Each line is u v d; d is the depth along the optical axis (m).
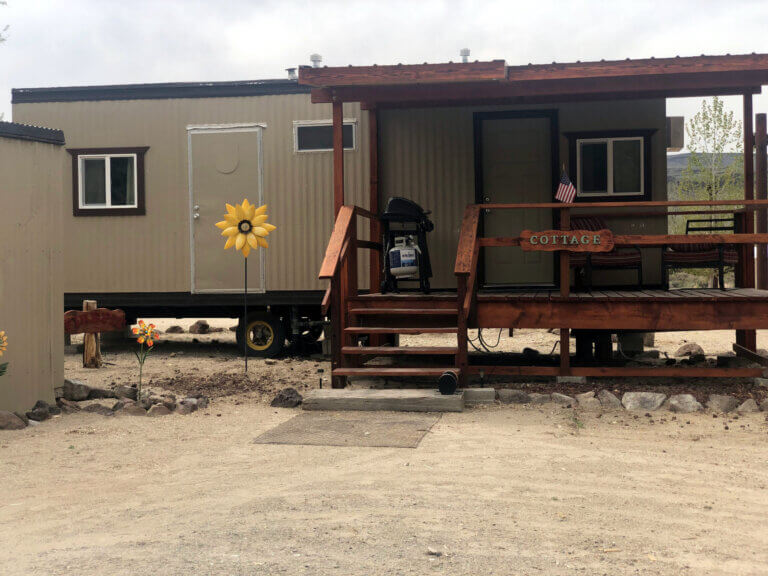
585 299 7.91
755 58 7.78
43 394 7.13
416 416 6.99
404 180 10.10
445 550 3.77
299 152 11.22
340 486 4.85
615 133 9.69
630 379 8.53
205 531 4.06
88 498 4.70
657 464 5.38
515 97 9.09
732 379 8.40
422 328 7.84
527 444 5.93
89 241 11.59
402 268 8.95
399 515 4.29
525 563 3.61
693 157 17.28
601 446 5.88
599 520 4.22
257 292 11.30
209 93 11.38
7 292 6.77
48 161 7.21
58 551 3.83
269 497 4.64
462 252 7.76
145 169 11.50
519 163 9.91
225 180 11.36
